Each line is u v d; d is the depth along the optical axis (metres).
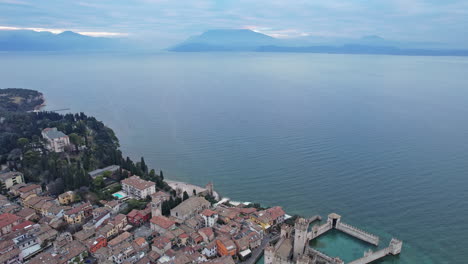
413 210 152.25
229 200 166.38
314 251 121.88
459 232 136.50
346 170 194.12
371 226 142.38
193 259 111.69
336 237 135.75
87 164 190.25
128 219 137.00
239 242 122.00
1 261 106.44
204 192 170.25
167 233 124.62
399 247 123.44
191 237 125.06
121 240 119.88
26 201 149.25
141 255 117.00
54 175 171.50
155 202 139.38
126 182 166.12
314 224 144.25
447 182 176.12
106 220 134.25
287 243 124.00
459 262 120.81
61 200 150.38
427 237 134.25
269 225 138.12
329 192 170.50
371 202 159.88
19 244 116.25
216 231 130.88
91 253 116.69
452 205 154.88
